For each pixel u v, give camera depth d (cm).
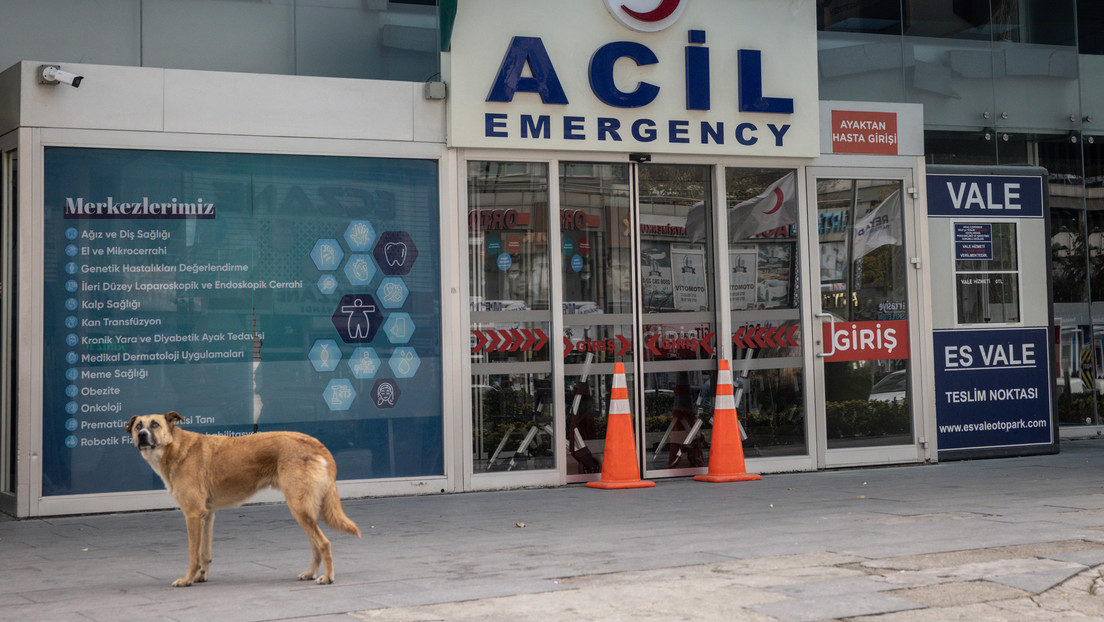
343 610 525
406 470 1005
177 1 1052
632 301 1085
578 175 1073
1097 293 1468
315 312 984
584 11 1053
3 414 948
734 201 1123
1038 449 1240
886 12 1382
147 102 937
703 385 1110
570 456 1063
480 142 1018
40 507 894
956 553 651
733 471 1062
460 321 1023
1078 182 1464
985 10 1432
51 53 1018
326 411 983
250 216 967
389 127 1008
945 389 1205
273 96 973
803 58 1127
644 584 579
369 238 1003
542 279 1057
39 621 516
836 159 1156
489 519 848
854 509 859
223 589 590
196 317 948
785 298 1141
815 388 1139
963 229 1224
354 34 1102
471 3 1020
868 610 514
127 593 588
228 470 611
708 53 1091
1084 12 1479
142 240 934
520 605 532
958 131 1408
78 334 913
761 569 614
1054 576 576
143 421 596
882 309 1173
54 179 912
